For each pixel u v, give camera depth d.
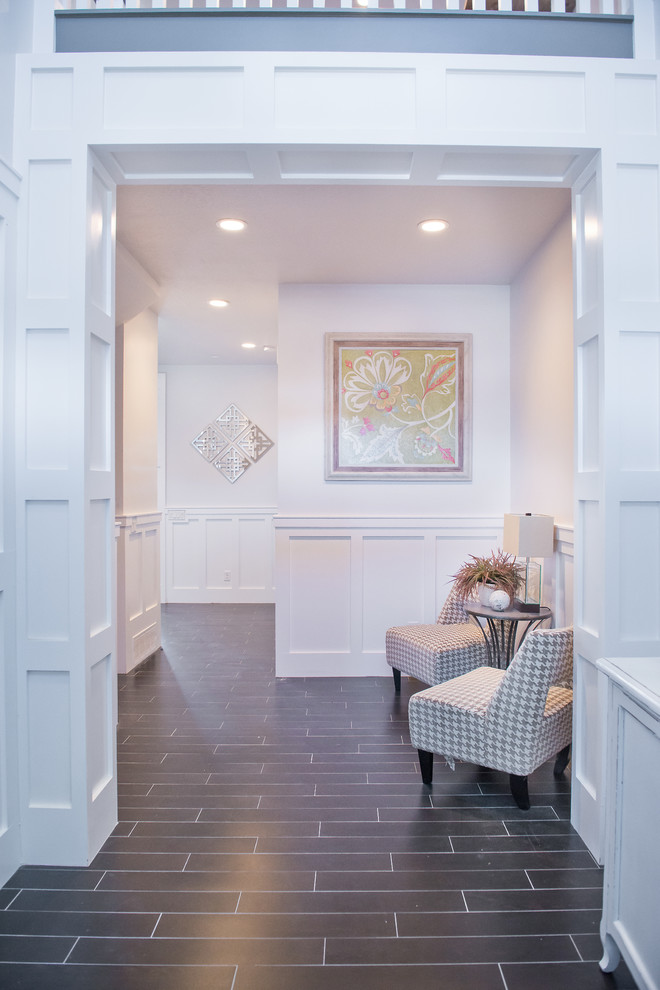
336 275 4.08
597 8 2.30
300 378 4.28
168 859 2.09
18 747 2.05
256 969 1.62
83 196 2.05
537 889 1.94
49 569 2.05
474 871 2.03
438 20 2.14
